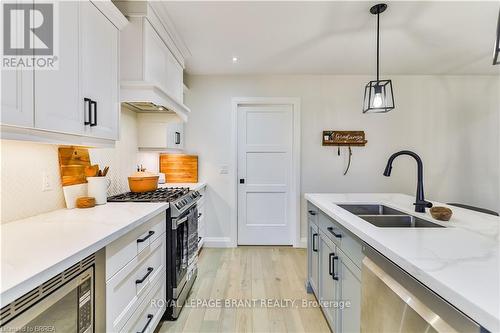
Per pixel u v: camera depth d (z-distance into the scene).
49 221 1.35
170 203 1.91
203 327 1.90
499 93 3.59
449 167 3.62
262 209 3.71
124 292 1.31
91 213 1.54
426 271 0.78
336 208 1.78
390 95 2.11
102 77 1.54
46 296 0.83
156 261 1.74
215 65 3.21
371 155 3.63
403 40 2.53
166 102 2.17
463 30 2.33
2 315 0.69
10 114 0.96
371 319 1.12
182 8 2.00
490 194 3.62
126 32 1.92
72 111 1.28
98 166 1.90
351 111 3.61
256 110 3.65
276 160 3.69
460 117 3.62
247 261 3.11
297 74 3.54
